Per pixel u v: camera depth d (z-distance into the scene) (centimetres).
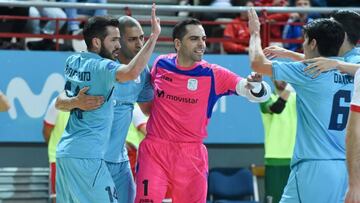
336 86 2214
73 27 3862
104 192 2294
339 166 2211
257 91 2358
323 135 2219
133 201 2509
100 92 2280
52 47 3725
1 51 3456
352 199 1864
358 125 1870
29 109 3475
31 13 3812
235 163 3691
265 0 4175
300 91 2252
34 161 3541
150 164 2384
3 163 3512
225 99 3594
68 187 2306
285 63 2233
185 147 2395
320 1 4159
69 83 2331
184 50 2380
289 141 3394
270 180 3400
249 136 3609
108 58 2350
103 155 2319
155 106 2417
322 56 2272
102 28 2325
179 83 2386
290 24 3538
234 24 3819
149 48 2170
